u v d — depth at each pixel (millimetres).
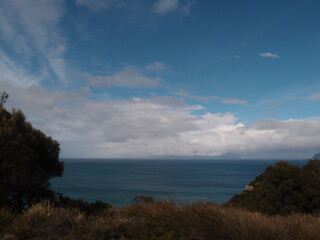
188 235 6043
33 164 8875
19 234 5836
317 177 16125
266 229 5746
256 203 16234
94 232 6062
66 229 6227
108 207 9641
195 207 7191
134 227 6406
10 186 8117
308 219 7680
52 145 10422
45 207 7402
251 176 147375
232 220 6184
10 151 7996
